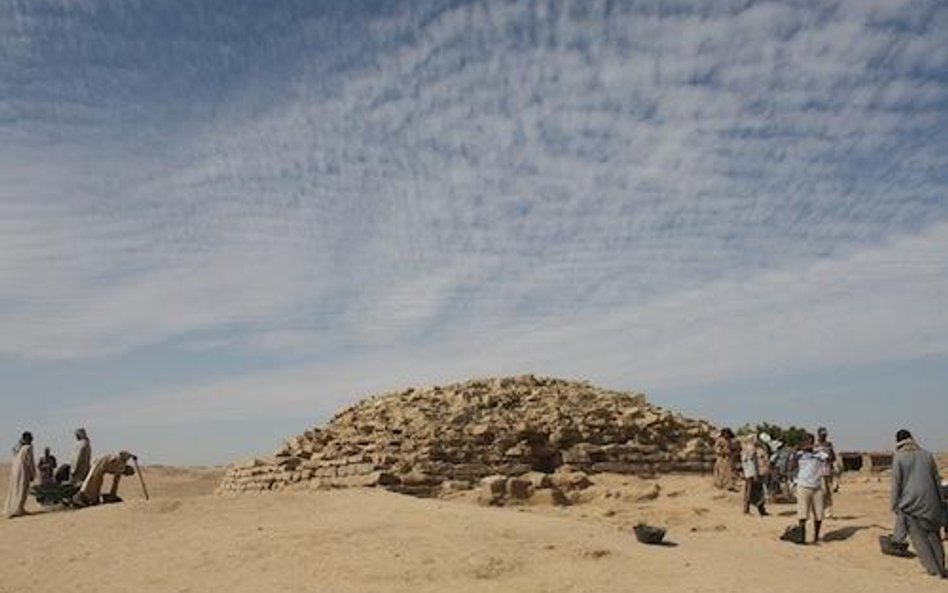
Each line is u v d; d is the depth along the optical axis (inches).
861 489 1016.9
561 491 920.9
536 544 563.8
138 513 707.4
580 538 590.6
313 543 573.3
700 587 481.4
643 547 580.1
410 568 509.0
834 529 684.7
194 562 550.0
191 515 697.0
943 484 629.9
